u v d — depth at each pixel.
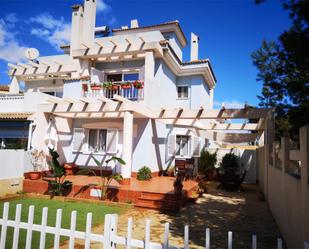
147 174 14.26
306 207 3.92
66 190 11.50
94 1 19.75
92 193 11.05
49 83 19.77
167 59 17.69
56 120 15.51
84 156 16.27
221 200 12.12
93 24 19.56
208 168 19.22
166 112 14.50
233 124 18.16
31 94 16.72
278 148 8.00
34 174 12.48
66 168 15.27
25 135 15.23
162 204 9.86
